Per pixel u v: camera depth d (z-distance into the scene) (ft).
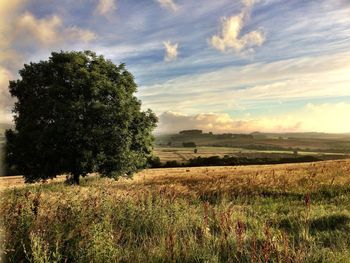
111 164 111.45
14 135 110.52
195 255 22.30
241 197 69.51
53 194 32.24
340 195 65.00
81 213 24.98
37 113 107.04
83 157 104.06
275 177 98.68
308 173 106.63
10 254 18.92
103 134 107.55
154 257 21.62
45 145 106.11
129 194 39.11
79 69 110.83
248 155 499.10
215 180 108.58
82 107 105.70
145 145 122.11
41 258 17.92
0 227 20.02
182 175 158.40
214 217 32.99
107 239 21.18
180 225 29.63
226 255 22.99
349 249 25.22
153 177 155.12
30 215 22.61
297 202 61.26
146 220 30.07
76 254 19.98
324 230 33.50
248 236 27.17
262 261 21.79
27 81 112.57
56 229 21.65
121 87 116.67
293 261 21.43
